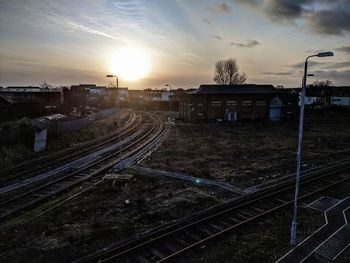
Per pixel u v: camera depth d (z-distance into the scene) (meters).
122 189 15.35
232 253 9.14
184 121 51.66
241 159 23.02
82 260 8.58
